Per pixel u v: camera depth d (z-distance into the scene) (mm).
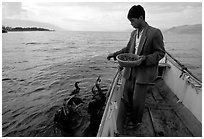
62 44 51094
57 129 6328
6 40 63531
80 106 6984
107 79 12562
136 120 2709
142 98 2557
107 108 2219
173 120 2973
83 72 14977
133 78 2602
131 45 2639
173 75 4098
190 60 24922
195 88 3027
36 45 46094
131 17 2357
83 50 34406
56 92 10258
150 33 2330
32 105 8602
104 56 25125
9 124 6969
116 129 2627
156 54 2279
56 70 16094
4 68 17172
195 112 2979
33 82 12359
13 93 10281
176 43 61812
